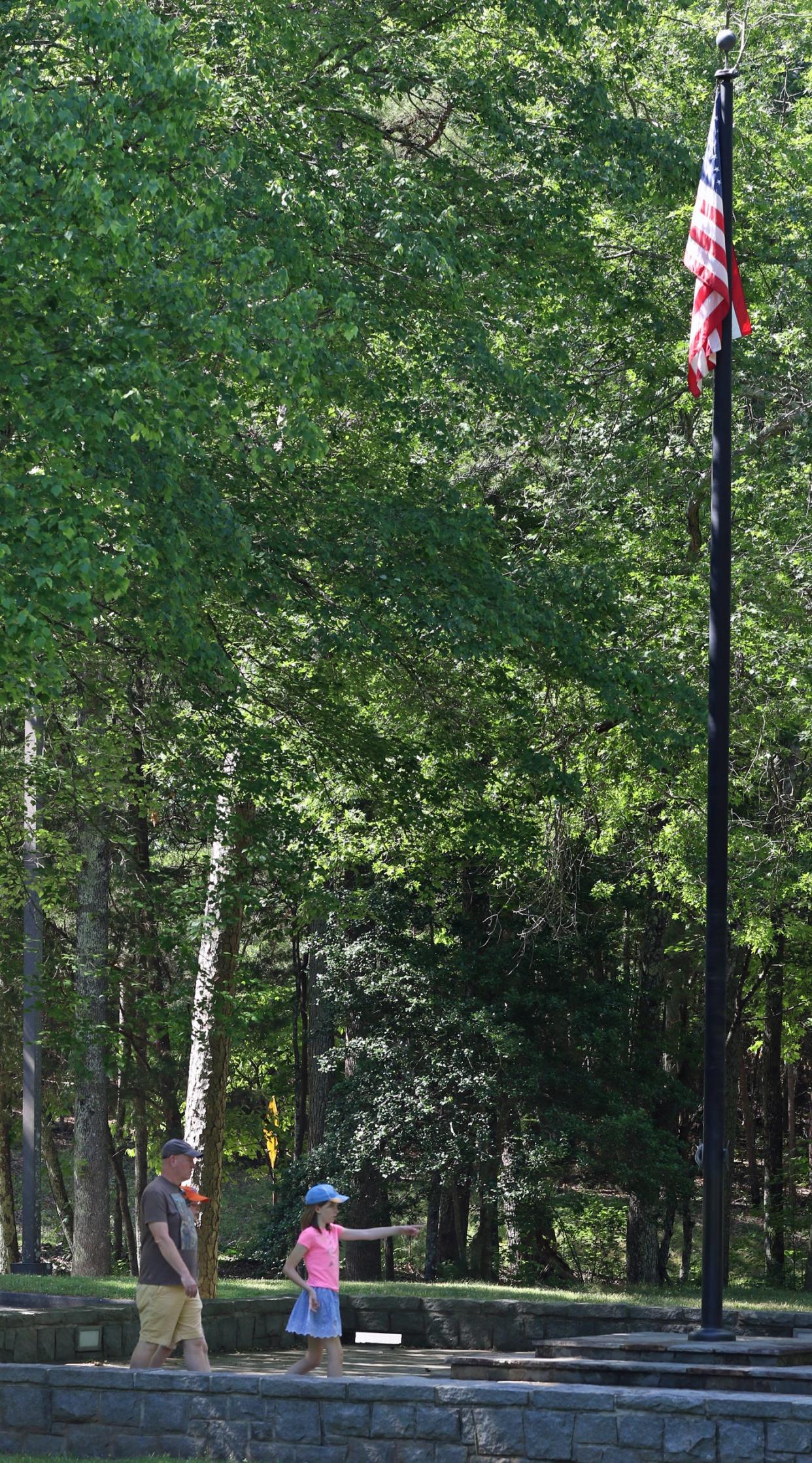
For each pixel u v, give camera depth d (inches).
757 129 773.3
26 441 421.4
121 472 448.5
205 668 536.1
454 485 669.3
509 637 594.2
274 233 511.5
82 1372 346.9
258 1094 1678.2
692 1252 1601.9
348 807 895.1
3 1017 1088.8
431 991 1117.7
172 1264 383.2
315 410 613.3
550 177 650.8
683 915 971.9
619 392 781.9
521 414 647.8
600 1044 1101.1
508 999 1097.4
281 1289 784.3
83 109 405.1
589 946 1140.5
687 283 735.7
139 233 413.7
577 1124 1056.8
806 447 746.8
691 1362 397.4
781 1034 1432.1
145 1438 340.8
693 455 745.0
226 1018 731.4
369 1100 1142.3
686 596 738.8
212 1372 345.4
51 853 895.1
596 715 753.6
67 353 418.0
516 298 677.3
